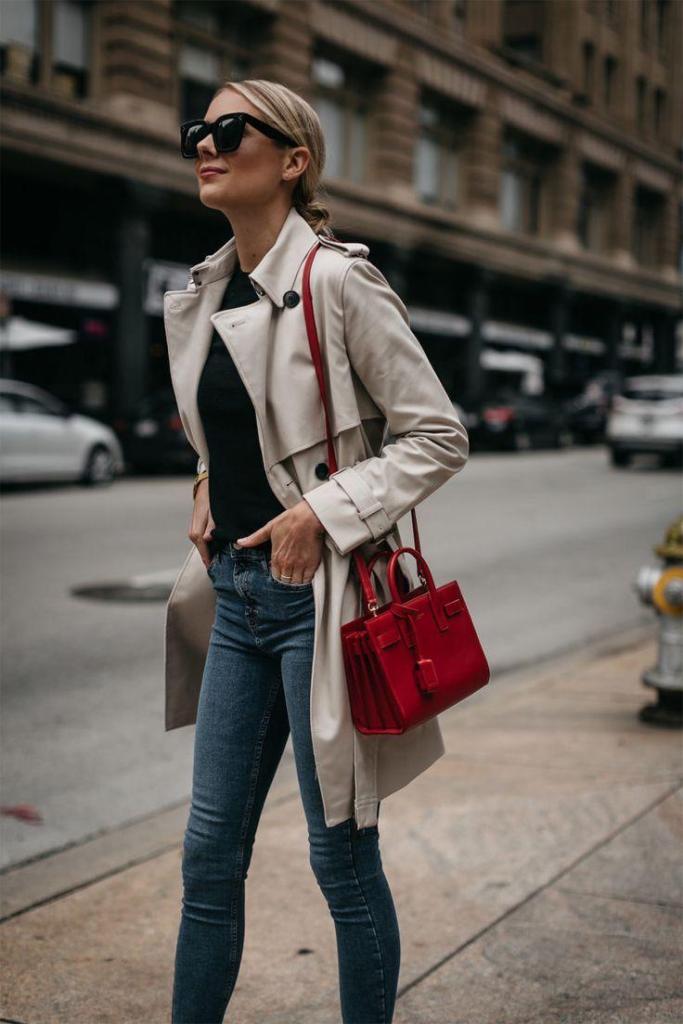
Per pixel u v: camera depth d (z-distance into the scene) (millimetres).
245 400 2100
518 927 3160
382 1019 2131
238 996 2840
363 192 30250
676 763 4555
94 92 22531
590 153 44438
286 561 2033
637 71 48094
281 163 2129
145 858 3768
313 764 2072
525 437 28359
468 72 35469
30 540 11266
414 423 2072
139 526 12391
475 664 2100
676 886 3387
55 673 6367
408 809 4117
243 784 2168
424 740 2174
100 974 2949
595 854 3646
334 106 30516
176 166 23469
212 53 25547
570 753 4766
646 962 2939
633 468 23016
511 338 39844
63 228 22750
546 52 42188
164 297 2211
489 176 37281
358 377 2119
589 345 46969
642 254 51875
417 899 3369
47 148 20766
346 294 2047
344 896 2105
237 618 2158
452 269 35781
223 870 2162
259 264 2100
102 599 8375
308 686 2070
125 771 4840
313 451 2094
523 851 3699
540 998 2779
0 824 4215
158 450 20141
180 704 2428
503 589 9359
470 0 36531
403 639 2008
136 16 22484
